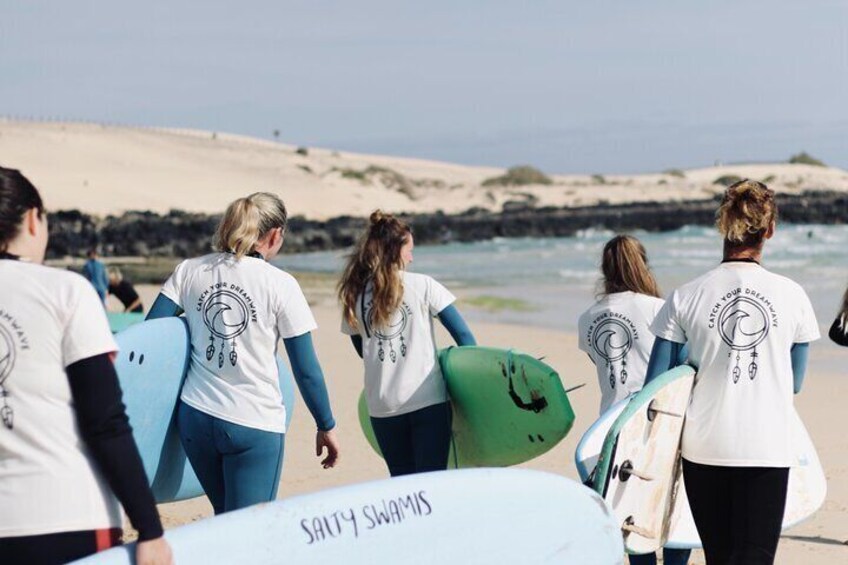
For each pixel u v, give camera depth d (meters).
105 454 2.87
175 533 3.10
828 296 24.50
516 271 38.09
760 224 4.22
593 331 5.47
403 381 5.62
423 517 3.54
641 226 83.00
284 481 7.85
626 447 4.06
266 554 3.22
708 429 4.23
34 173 77.44
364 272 5.63
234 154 105.38
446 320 5.66
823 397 11.55
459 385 5.73
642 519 4.32
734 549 4.21
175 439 4.82
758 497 4.17
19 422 2.86
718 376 4.22
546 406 5.48
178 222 59.28
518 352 5.50
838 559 5.96
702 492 4.28
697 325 4.25
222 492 4.76
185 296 4.73
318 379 4.76
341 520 3.38
